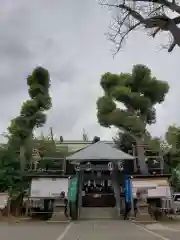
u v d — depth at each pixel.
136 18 9.73
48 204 27.38
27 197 28.98
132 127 35.94
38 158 33.19
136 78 38.88
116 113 37.19
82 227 19.12
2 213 25.62
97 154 28.58
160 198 26.70
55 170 29.95
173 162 38.81
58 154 39.41
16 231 16.80
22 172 30.53
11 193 27.50
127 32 10.16
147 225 20.56
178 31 8.75
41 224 21.61
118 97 37.22
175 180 36.78
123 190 29.09
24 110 34.97
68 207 26.28
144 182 26.80
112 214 28.31
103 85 40.97
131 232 16.11
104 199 30.75
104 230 17.17
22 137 34.28
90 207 29.67
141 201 24.45
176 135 41.91
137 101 37.16
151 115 39.34
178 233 15.59
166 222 23.17
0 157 30.62
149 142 38.09
